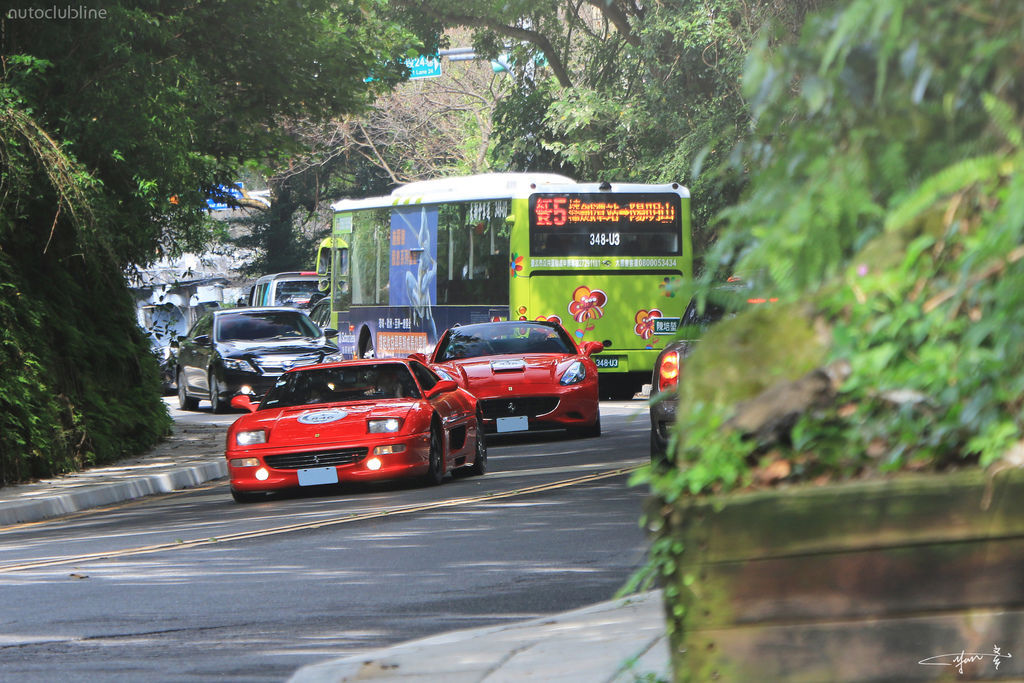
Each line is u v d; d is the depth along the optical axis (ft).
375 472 154.51
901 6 24.67
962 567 31.53
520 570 97.55
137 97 212.43
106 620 86.33
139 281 243.19
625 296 296.71
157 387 241.35
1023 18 24.57
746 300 29.07
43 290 208.54
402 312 329.93
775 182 27.22
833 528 31.89
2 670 72.64
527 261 294.87
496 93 626.23
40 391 190.29
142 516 152.46
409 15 424.46
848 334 29.48
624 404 293.84
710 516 32.45
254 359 314.96
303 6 291.58
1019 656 31.37
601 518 122.21
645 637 64.95
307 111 319.06
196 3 257.96
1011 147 25.46
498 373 212.02
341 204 361.71
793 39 26.91
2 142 187.93
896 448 30.91
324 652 73.77
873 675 32.01
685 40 343.46
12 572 111.04
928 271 28.12
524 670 60.13
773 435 31.86
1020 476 30.50
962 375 28.35
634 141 404.98
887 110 26.02
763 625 32.42
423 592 90.99
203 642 77.92
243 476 155.74
